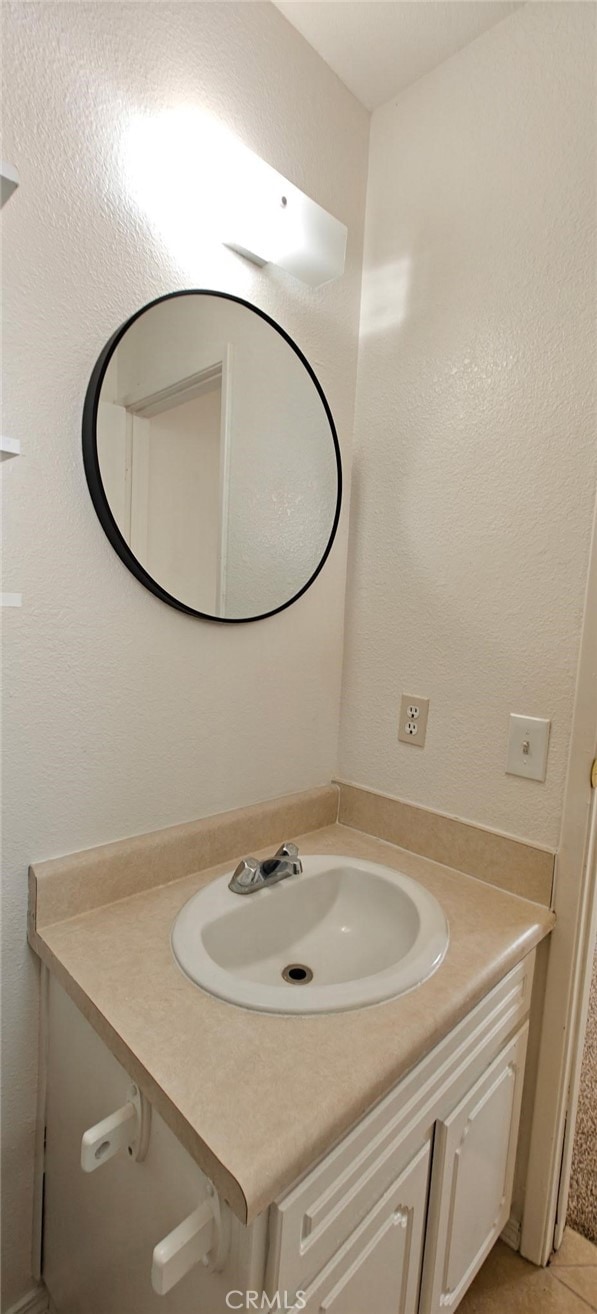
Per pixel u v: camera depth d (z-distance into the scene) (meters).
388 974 0.82
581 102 0.98
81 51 0.83
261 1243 0.57
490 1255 1.19
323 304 1.25
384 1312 0.78
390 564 1.30
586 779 1.02
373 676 1.34
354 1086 0.63
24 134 0.78
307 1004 0.75
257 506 1.15
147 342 0.93
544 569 1.06
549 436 1.04
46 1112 0.96
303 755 1.34
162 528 0.99
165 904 0.98
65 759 0.92
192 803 1.12
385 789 1.33
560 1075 1.10
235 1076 0.64
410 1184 0.78
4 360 0.79
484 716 1.15
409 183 1.24
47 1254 1.00
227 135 0.92
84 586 0.91
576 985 1.09
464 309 1.15
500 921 1.01
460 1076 0.86
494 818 1.14
